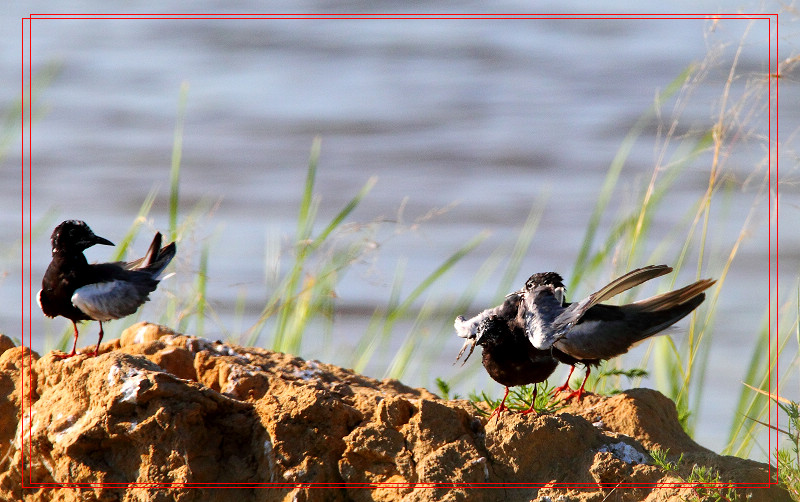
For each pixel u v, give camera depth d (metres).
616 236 15.66
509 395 10.46
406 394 10.33
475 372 16.55
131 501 8.26
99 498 8.34
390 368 15.82
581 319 10.22
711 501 7.86
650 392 9.78
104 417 8.42
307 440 8.45
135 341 10.71
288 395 8.71
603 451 8.33
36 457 8.78
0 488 8.95
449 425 8.47
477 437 8.68
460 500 7.98
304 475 8.25
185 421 8.33
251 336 15.27
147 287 10.44
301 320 15.09
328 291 15.45
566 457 8.37
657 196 15.62
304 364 10.45
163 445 8.30
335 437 8.48
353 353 16.50
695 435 13.85
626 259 14.95
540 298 9.77
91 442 8.45
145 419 8.38
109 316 10.13
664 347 13.98
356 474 8.41
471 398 11.07
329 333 16.44
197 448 8.35
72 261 10.08
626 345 10.24
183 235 15.59
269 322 18.53
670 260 21.89
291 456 8.36
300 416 8.48
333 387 9.56
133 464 8.41
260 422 8.58
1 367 9.41
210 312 16.75
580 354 10.16
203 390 8.56
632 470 8.13
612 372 11.16
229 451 8.56
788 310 15.08
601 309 10.46
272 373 9.86
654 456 8.12
